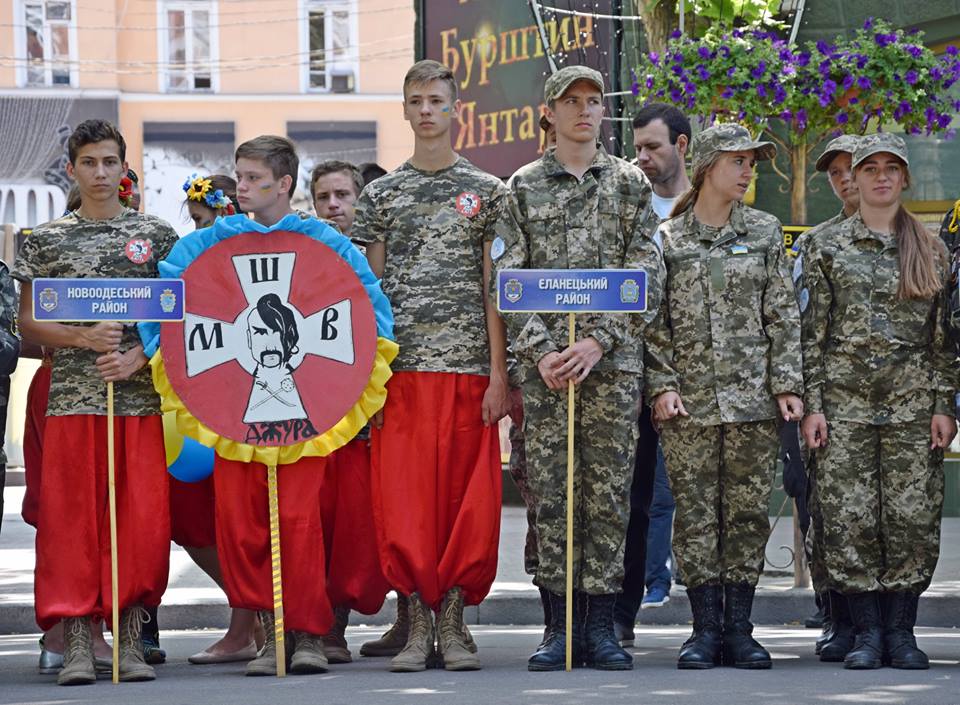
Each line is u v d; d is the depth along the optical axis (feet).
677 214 27.71
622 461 26.37
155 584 26.76
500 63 53.57
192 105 140.87
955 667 26.84
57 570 26.53
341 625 28.76
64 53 139.23
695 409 26.76
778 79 37.68
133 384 26.86
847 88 37.78
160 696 24.13
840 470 27.04
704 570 26.94
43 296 26.07
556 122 26.76
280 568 26.58
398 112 142.20
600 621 26.63
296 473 26.78
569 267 26.50
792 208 42.52
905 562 27.12
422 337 26.84
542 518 26.55
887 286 26.96
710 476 26.96
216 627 35.32
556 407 26.40
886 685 24.40
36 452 29.84
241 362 26.84
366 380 26.73
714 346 26.76
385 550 26.76
